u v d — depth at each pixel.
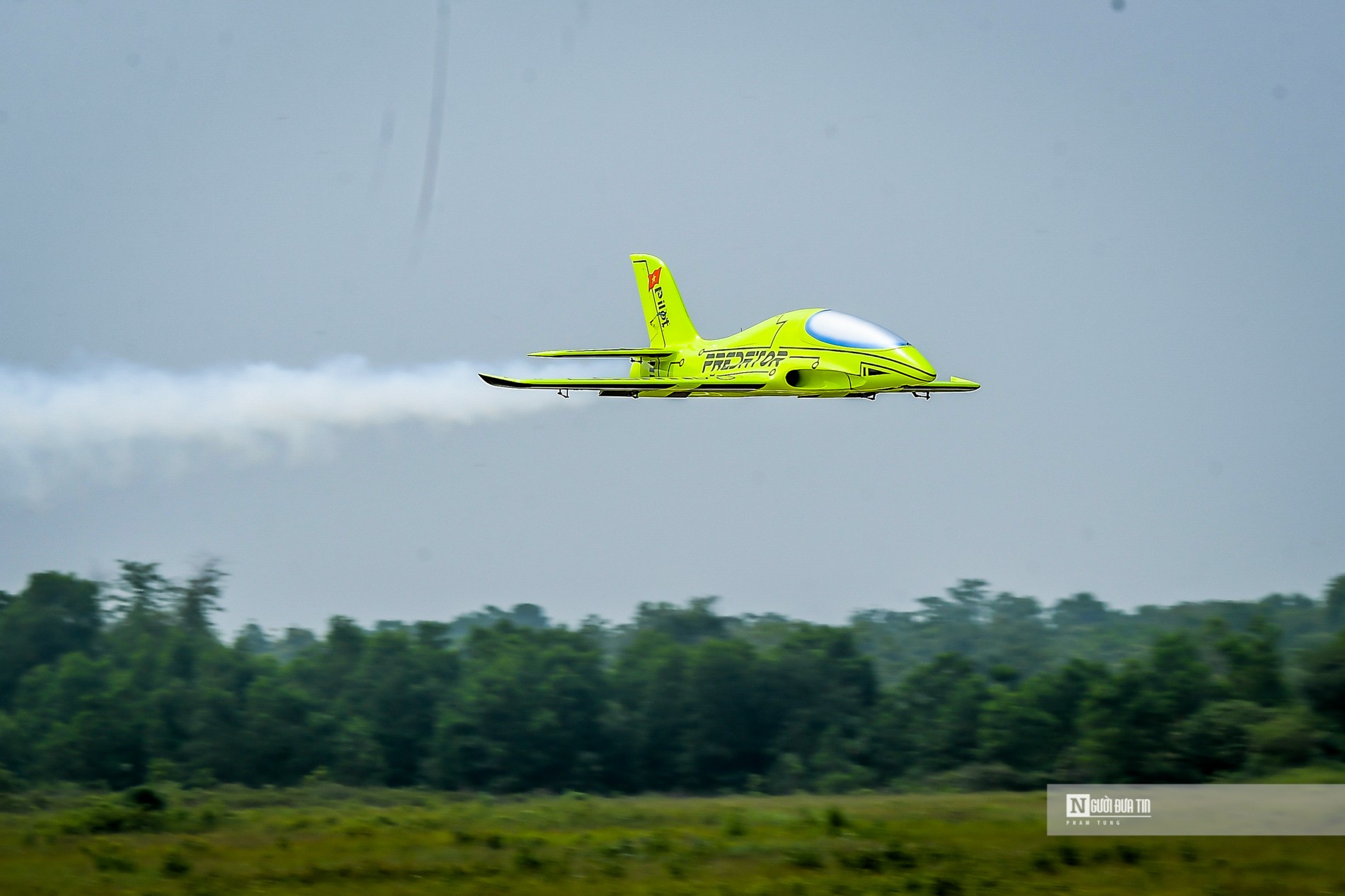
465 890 64.62
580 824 93.44
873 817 91.25
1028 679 166.25
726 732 173.75
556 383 107.38
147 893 65.12
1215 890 62.03
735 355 117.88
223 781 162.00
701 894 62.91
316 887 66.31
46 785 160.12
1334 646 142.75
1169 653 151.88
